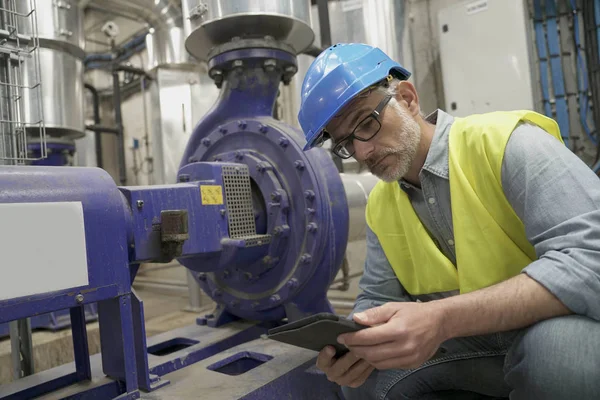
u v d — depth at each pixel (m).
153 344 1.32
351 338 0.64
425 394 1.00
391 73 0.88
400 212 0.95
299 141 1.28
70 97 2.26
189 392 0.94
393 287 1.03
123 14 2.91
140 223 0.96
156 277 3.59
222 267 1.17
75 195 0.81
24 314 0.73
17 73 1.20
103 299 0.84
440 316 0.64
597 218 0.63
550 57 2.18
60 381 1.03
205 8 1.32
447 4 2.47
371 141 0.81
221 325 1.48
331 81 0.81
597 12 2.02
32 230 0.74
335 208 1.27
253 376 1.02
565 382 0.65
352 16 2.11
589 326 0.65
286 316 1.38
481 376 0.93
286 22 1.34
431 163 0.85
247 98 1.41
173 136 2.71
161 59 2.69
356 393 1.03
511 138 0.75
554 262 0.64
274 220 1.27
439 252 0.88
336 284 2.40
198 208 1.09
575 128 2.16
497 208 0.79
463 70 2.20
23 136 1.20
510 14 2.07
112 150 4.10
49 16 2.09
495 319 0.65
